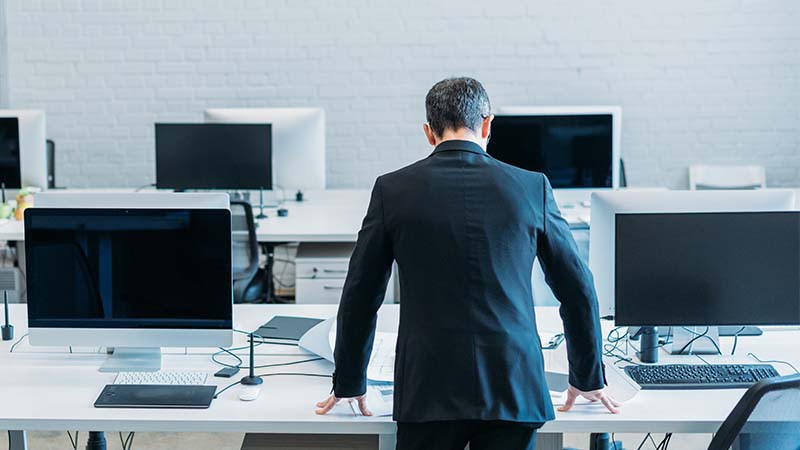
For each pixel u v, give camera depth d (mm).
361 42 5621
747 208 2506
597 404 2072
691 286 2277
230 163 4438
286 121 4484
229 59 5652
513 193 1871
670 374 2236
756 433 1829
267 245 4613
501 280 1833
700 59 5617
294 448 2156
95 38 5629
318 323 2715
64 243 2271
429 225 1840
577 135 4227
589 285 1922
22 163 4418
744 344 2535
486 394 1801
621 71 5633
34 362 2369
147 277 2270
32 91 5672
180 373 2256
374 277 1900
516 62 5625
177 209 2256
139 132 5727
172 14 5609
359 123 5707
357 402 2010
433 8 5582
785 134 5695
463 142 1914
